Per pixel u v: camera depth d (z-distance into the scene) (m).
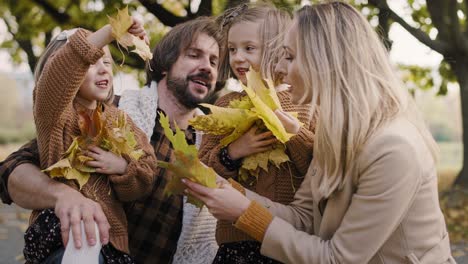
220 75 3.32
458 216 7.62
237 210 2.29
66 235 2.35
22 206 2.56
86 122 2.53
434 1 8.78
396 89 2.26
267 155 2.58
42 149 2.53
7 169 2.62
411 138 2.15
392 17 8.48
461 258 5.78
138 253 2.99
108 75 2.69
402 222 2.13
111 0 9.27
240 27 2.91
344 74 2.23
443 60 9.70
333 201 2.26
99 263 2.40
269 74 2.79
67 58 2.37
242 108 2.58
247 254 2.58
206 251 3.13
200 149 2.79
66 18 10.09
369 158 2.13
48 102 2.41
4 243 6.97
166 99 3.24
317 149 2.27
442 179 12.66
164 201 3.02
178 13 11.06
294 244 2.25
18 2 10.64
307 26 2.31
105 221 2.43
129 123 2.81
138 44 2.42
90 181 2.55
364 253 2.13
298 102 2.40
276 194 2.63
